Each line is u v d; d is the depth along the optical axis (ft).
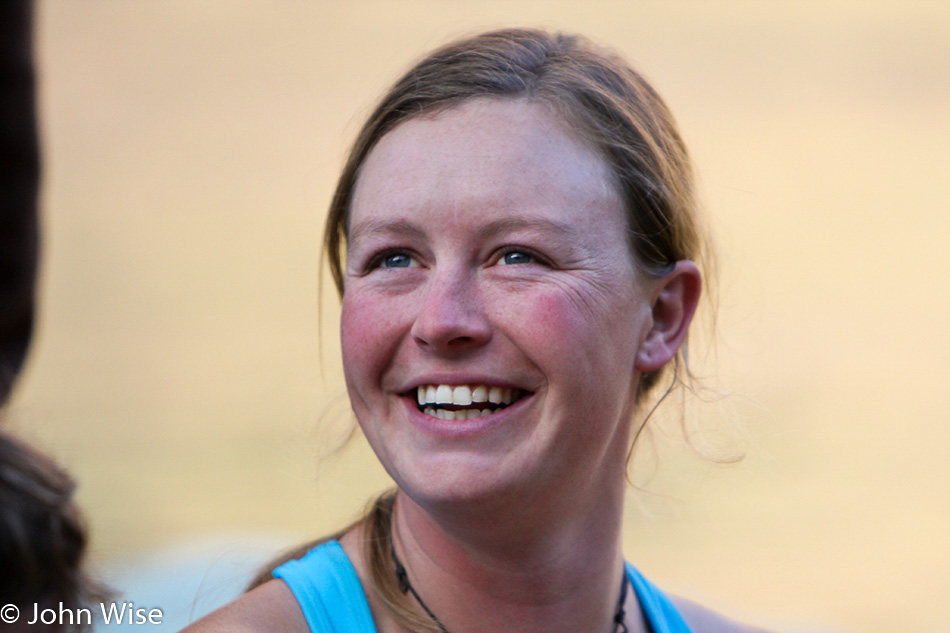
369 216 14.21
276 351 76.33
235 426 66.64
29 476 21.35
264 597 14.39
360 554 15.40
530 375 13.44
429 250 13.82
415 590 14.92
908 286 81.15
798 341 75.25
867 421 67.97
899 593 52.37
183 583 41.86
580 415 13.66
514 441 13.44
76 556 22.24
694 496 60.80
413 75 14.89
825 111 94.17
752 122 91.25
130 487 57.82
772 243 80.33
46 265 86.48
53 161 92.94
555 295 13.48
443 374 13.44
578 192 14.08
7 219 24.66
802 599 50.90
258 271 85.30
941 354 74.90
